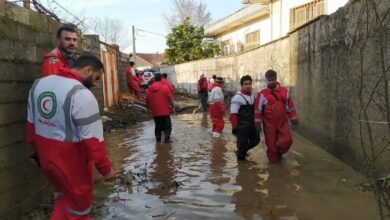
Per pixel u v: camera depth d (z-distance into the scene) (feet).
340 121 26.94
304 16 60.70
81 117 12.21
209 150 32.58
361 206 18.66
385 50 19.67
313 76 33.04
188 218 17.94
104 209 19.21
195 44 132.05
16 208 16.51
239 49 94.38
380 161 20.58
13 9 16.99
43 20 20.67
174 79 124.98
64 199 12.81
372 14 21.21
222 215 18.21
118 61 63.87
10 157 16.12
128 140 38.06
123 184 23.30
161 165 27.99
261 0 70.90
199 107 67.51
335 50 27.53
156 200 20.44
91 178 13.08
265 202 19.75
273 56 47.11
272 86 26.48
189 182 23.57
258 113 26.96
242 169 26.04
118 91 61.21
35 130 12.86
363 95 22.67
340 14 26.35
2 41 15.92
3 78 15.83
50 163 12.43
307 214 18.08
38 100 12.64
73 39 16.79
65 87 12.41
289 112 27.09
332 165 26.13
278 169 25.68
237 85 71.10
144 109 59.06
